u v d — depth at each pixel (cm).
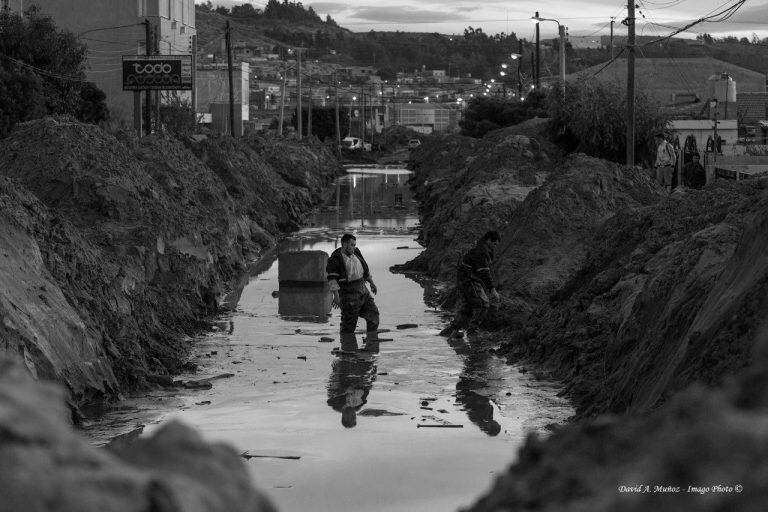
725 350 728
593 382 1250
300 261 2383
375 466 905
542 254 2108
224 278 2583
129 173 2277
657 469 144
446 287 2338
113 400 1252
